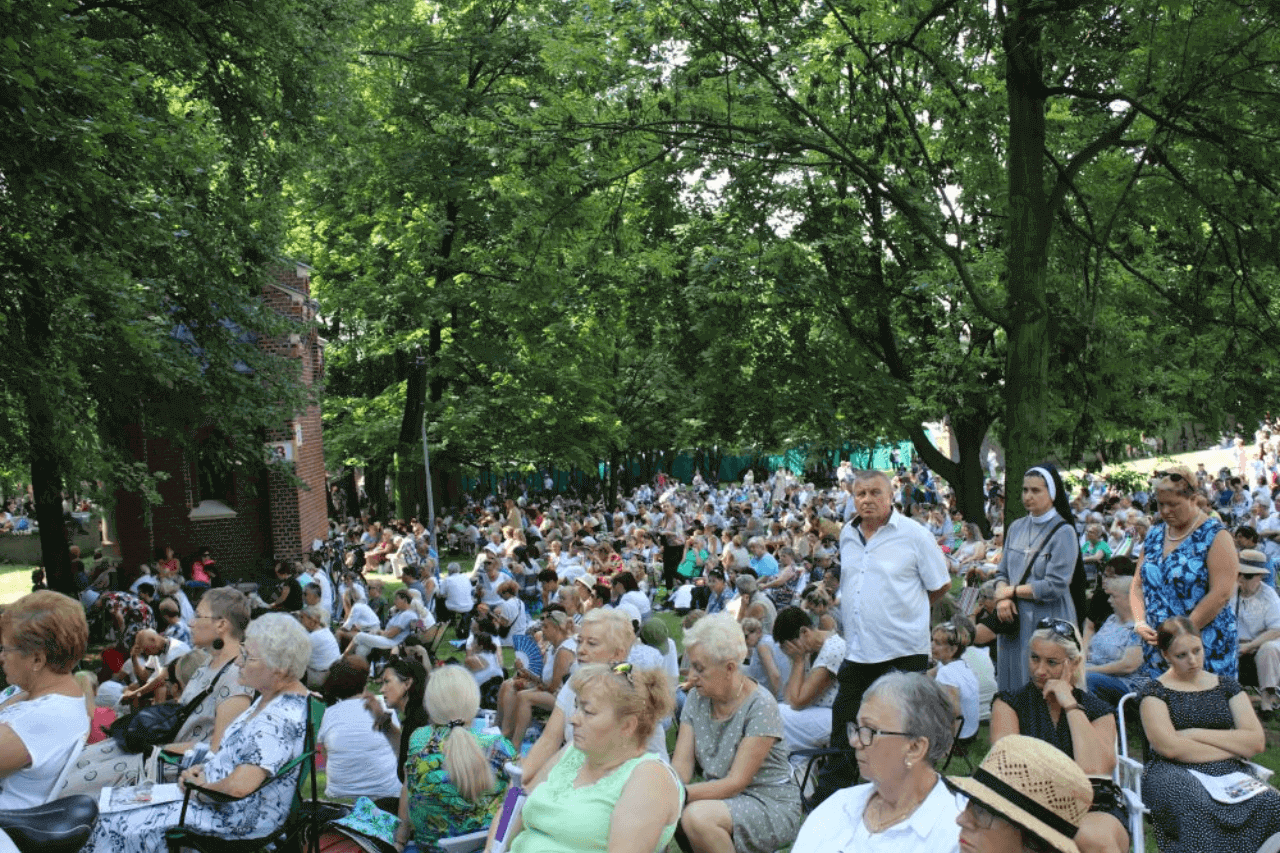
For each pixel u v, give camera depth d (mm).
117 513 29047
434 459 39625
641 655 9164
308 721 6031
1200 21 11766
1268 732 10172
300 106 18641
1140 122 15906
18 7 11750
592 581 16859
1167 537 7402
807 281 21469
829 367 23375
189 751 6559
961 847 3367
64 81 12062
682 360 23125
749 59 14406
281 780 5930
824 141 15195
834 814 4199
